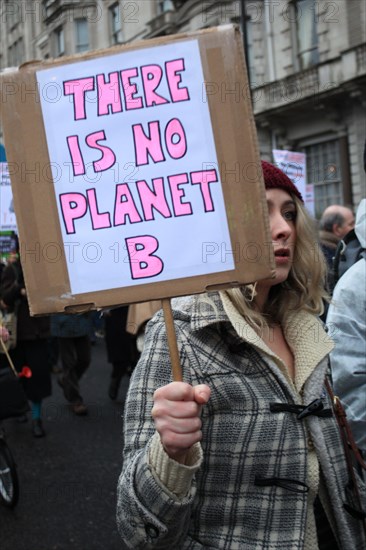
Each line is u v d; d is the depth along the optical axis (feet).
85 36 48.55
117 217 3.72
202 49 3.67
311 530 4.01
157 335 4.11
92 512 10.77
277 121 49.73
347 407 5.68
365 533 4.37
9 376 10.99
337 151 47.14
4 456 11.17
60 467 13.02
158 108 3.71
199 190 3.68
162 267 3.69
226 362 4.02
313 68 45.73
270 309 4.78
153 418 3.48
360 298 5.68
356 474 4.62
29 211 3.71
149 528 3.48
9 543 9.72
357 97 44.06
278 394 4.05
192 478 3.53
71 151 3.73
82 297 3.69
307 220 4.76
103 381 21.50
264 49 49.16
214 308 4.08
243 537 3.86
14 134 3.71
